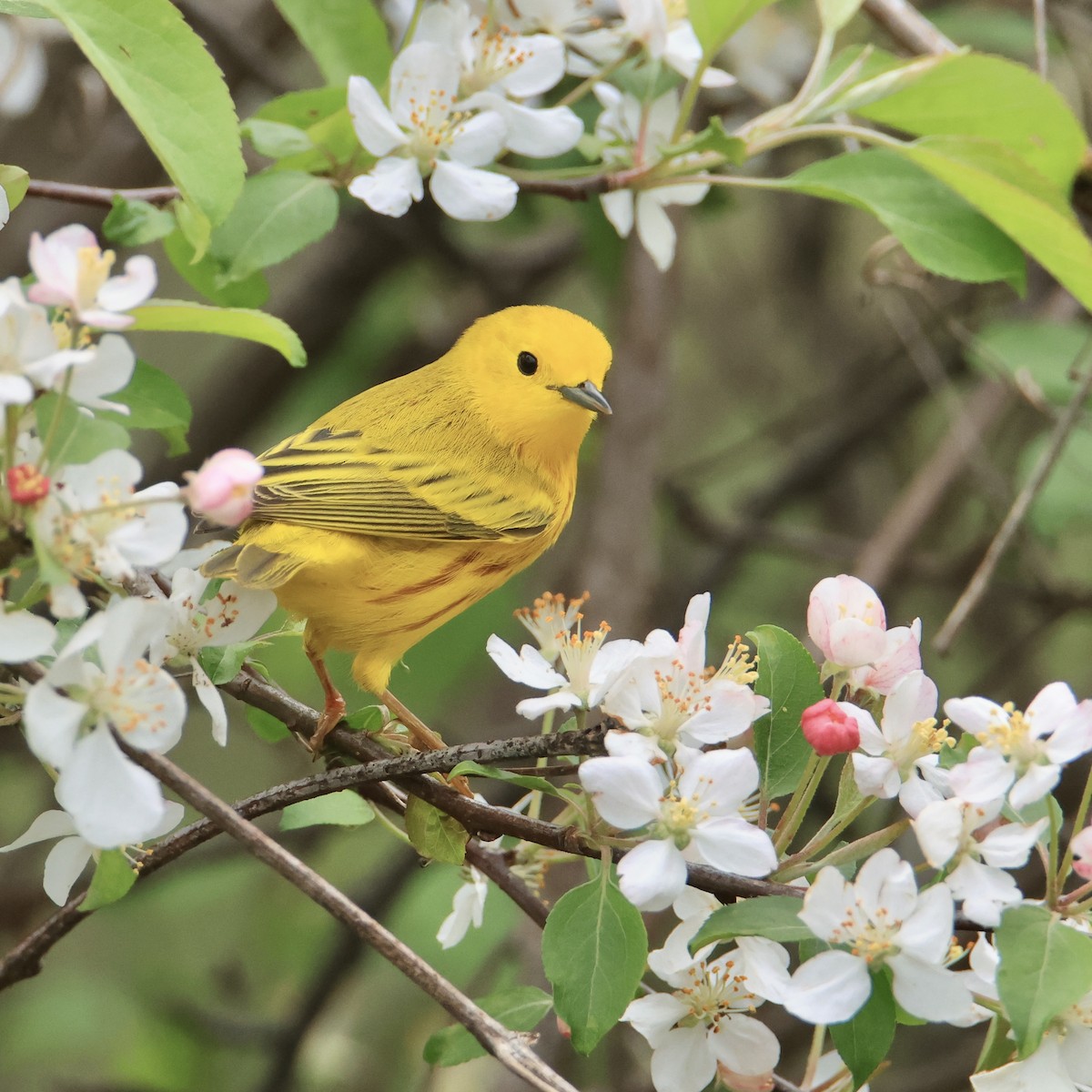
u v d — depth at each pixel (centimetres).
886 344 1961
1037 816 680
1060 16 1467
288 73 1748
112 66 721
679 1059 696
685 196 1012
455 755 687
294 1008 1592
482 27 962
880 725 708
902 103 966
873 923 600
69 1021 1538
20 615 574
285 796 710
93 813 563
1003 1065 655
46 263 588
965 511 2042
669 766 679
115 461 603
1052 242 914
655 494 1748
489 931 1354
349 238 1698
